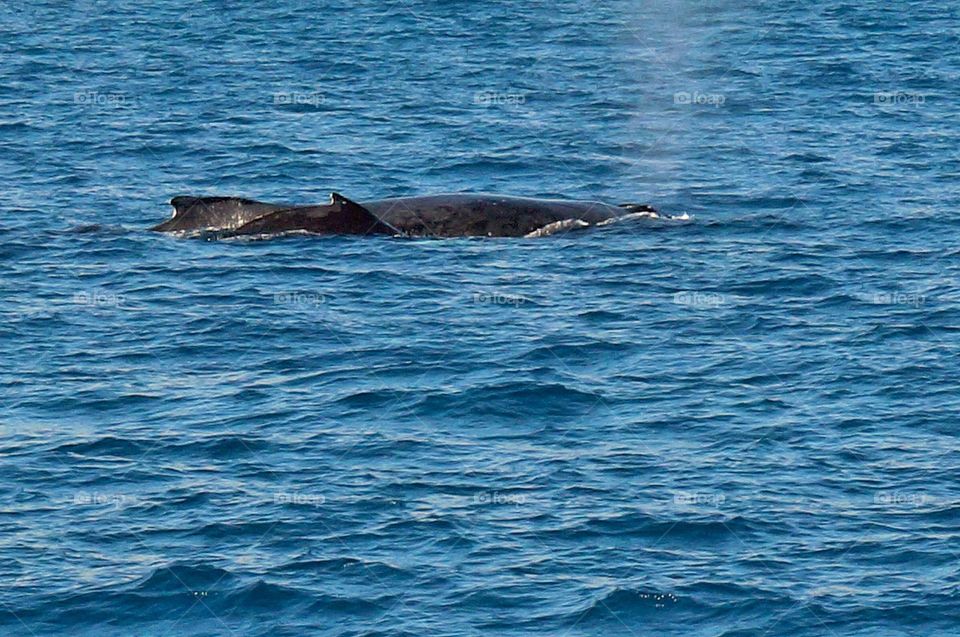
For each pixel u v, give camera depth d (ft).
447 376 352.08
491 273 430.61
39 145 614.34
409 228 469.98
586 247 456.04
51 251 450.30
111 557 274.36
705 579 266.57
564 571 269.44
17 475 303.68
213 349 371.76
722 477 302.45
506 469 306.76
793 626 253.85
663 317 392.88
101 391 345.51
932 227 481.05
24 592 263.49
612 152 620.90
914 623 253.85
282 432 323.57
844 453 312.50
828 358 363.35
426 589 263.90
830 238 467.52
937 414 330.54
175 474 304.71
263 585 264.72
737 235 471.21
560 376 352.28
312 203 538.88
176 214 475.31
